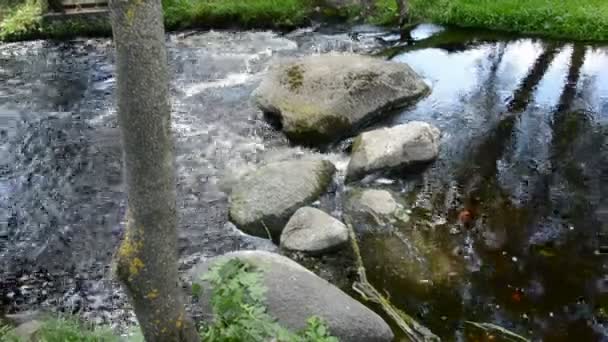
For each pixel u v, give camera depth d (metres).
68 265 5.91
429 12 11.31
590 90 8.89
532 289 5.50
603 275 5.66
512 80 9.23
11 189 7.04
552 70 9.47
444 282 5.59
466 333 5.03
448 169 7.24
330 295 4.84
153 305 2.62
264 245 6.11
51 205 6.77
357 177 7.03
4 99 9.01
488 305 5.32
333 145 7.74
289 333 2.96
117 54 2.26
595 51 9.97
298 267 5.13
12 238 6.28
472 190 6.88
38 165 7.47
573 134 7.89
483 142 7.75
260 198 6.37
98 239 6.25
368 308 5.05
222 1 11.52
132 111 2.31
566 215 6.48
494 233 6.22
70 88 9.35
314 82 8.13
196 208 6.62
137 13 2.20
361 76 8.20
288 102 7.98
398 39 10.76
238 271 3.04
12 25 10.96
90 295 5.52
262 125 8.18
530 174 7.16
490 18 10.88
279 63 9.48
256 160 7.45
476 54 10.07
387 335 4.82
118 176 7.24
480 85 9.11
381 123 8.19
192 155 7.54
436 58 10.00
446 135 7.90
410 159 7.19
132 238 2.52
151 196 2.44
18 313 5.29
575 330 5.05
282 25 11.24
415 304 5.35
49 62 10.16
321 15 11.46
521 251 5.98
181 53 10.33
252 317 2.90
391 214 6.43
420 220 6.41
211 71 9.70
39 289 5.61
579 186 6.93
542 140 7.79
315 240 5.88
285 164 6.83
